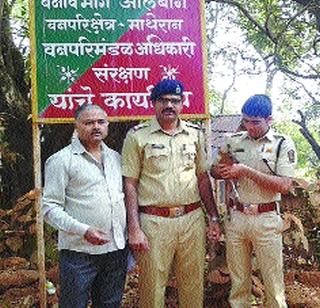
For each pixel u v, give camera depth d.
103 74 5.04
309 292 5.33
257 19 12.55
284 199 5.68
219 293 5.08
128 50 5.08
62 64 5.00
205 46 5.15
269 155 4.08
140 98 5.05
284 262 5.84
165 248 4.11
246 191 4.14
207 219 4.67
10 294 5.27
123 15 5.10
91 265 3.80
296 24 11.64
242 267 4.25
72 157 3.79
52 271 5.38
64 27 5.03
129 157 4.12
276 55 12.29
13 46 6.98
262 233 4.12
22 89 6.99
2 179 6.79
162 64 5.09
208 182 4.31
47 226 5.91
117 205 3.85
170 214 4.09
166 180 4.07
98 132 3.80
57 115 4.96
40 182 4.93
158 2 5.14
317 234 5.82
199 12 5.17
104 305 3.92
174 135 4.14
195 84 5.10
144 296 4.18
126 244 3.98
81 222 3.74
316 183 5.64
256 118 4.02
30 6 5.00
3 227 5.86
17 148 6.74
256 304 4.96
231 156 4.16
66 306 3.81
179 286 4.29
